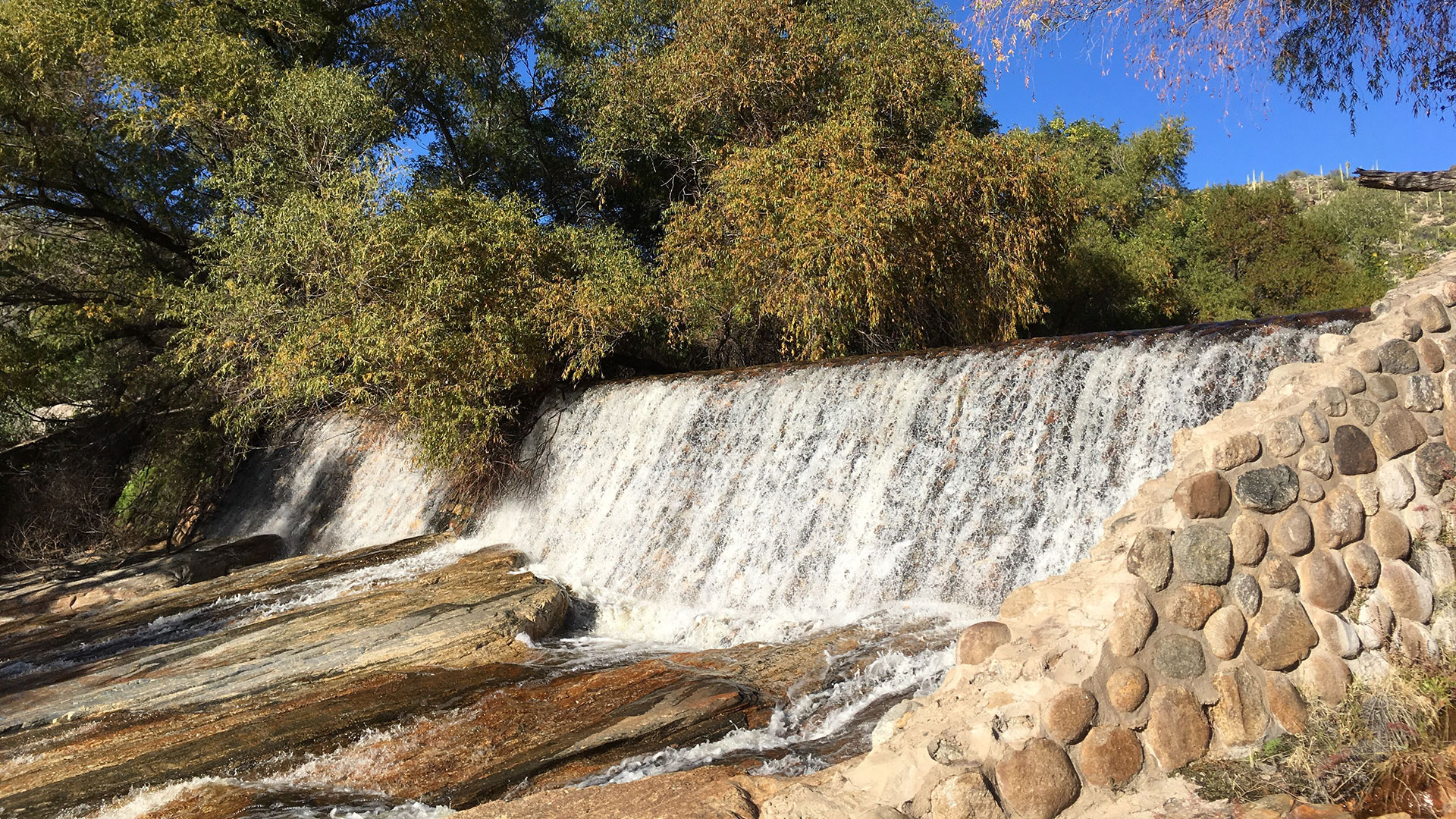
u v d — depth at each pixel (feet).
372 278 51.19
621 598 37.27
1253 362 26.32
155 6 64.59
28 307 72.13
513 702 24.95
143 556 65.10
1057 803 12.33
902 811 12.17
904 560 30.71
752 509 36.91
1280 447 14.42
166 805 20.65
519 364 50.98
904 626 26.89
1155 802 12.50
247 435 69.72
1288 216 110.52
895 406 34.94
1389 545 14.66
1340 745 13.04
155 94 64.34
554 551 44.70
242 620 38.88
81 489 72.84
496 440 51.47
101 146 69.72
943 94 62.90
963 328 53.93
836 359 40.75
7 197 66.80
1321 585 14.07
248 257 53.11
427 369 48.67
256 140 61.62
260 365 53.06
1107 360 29.66
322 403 66.08
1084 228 86.69
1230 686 13.47
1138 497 15.08
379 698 26.43
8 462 71.77
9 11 63.05
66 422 76.07
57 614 49.06
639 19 71.46
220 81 63.00
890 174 50.72
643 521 41.04
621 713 22.90
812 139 52.03
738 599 34.14
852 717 20.62
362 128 63.41
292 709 26.43
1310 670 13.87
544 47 88.84
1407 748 12.62
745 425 40.19
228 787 21.16
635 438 45.55
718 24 61.98
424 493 57.47
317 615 35.81
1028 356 31.89
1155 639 13.42
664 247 60.23
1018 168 50.90
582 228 68.03
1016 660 13.28
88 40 62.85
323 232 51.08
